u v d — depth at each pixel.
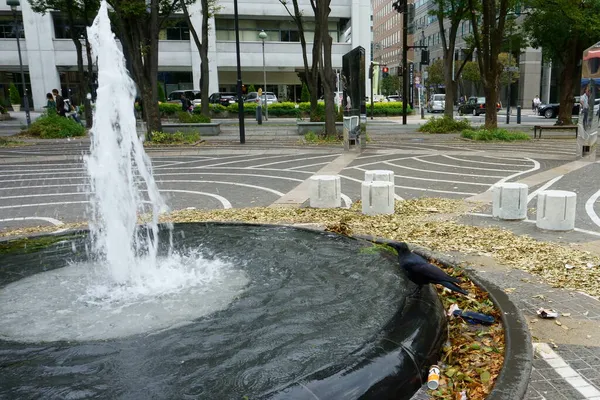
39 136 25.47
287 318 4.15
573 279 5.81
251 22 47.81
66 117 27.41
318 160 17.17
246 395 3.03
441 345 4.00
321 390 3.03
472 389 3.49
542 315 4.86
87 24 29.42
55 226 8.67
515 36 32.91
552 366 4.00
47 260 5.97
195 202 10.77
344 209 9.65
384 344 3.59
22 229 8.46
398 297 4.45
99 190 7.54
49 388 3.16
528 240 7.39
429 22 78.31
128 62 23.98
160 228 7.30
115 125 7.59
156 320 4.20
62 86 46.03
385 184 9.11
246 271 5.37
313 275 5.15
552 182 12.22
